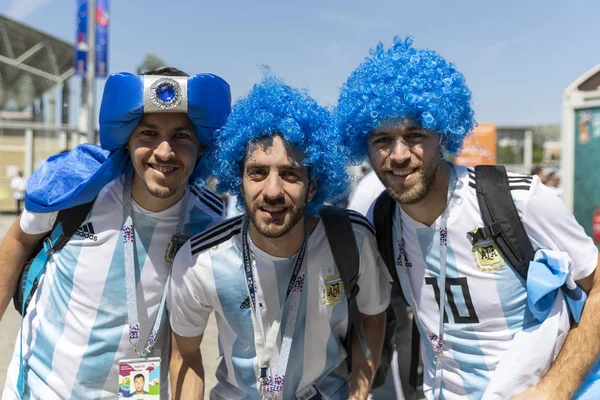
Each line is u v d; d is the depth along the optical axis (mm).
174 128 1921
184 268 1910
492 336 1907
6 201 17531
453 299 1928
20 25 16297
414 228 1971
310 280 1896
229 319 1920
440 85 1901
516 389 1753
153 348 2117
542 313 1803
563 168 4891
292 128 1717
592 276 1862
